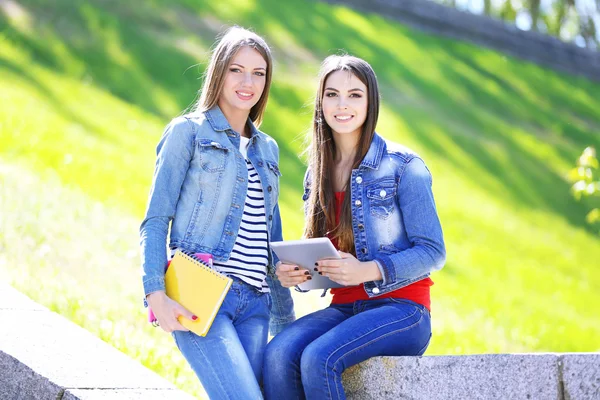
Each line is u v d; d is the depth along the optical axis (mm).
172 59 17172
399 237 4254
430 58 24500
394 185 4250
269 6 22969
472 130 20328
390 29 25406
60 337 4582
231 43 4418
